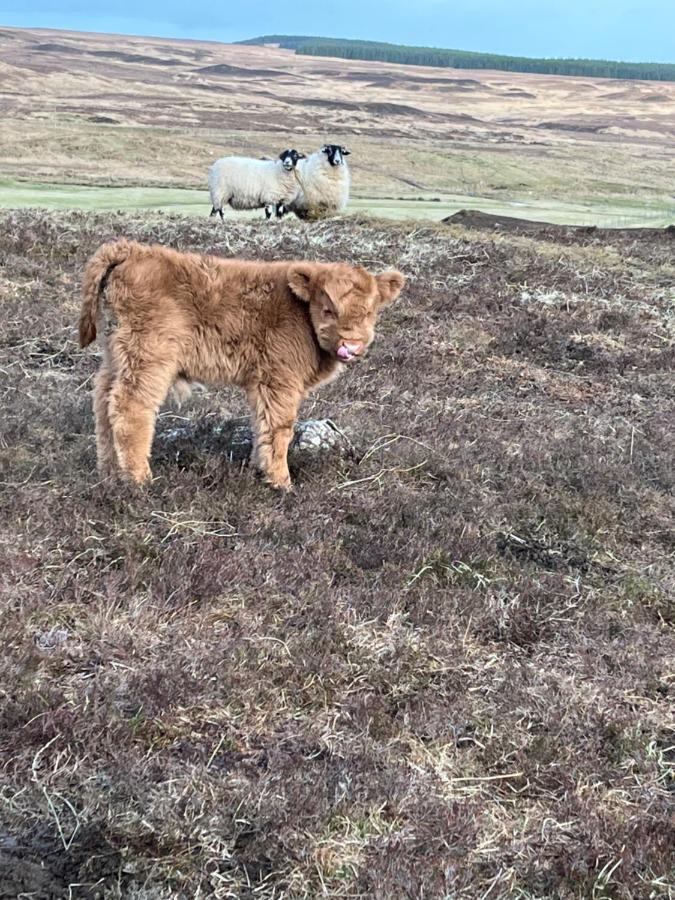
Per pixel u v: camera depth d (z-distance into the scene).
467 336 7.46
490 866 3.15
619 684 3.80
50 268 7.68
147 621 3.75
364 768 3.35
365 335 4.57
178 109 46.31
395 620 3.98
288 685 3.61
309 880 3.06
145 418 4.49
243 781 3.27
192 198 15.81
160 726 3.39
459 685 3.73
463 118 64.62
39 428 4.96
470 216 12.22
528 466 5.32
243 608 3.91
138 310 4.41
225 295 4.50
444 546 4.41
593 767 3.47
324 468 4.92
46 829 3.08
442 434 5.52
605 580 4.43
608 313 8.27
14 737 3.27
